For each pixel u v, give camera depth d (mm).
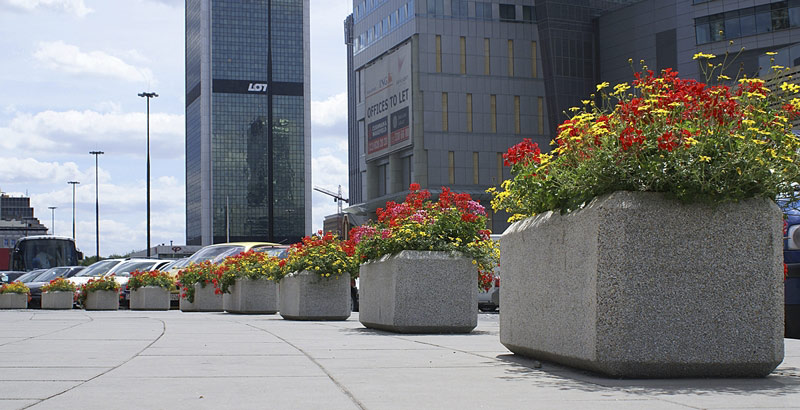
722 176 6254
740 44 81062
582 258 6418
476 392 5520
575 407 4879
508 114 92125
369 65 101875
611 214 6184
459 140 90812
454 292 11953
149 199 71188
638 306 6156
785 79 6789
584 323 6355
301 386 5852
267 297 21172
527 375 6461
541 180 7180
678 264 6207
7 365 7332
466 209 12570
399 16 94250
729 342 6211
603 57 92688
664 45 86625
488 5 92000
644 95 6734
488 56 91938
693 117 6441
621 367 6152
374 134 100062
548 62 92062
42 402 5152
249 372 6715
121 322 15656
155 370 6895
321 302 16609
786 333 10711
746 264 6262
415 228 12242
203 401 5172
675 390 5625
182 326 14039
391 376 6410
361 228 13555
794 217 10727
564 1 92438
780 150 6504
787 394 5434
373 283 12852
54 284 30062
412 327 11820
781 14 78938
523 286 7605
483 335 11477
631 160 6316
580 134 6742
